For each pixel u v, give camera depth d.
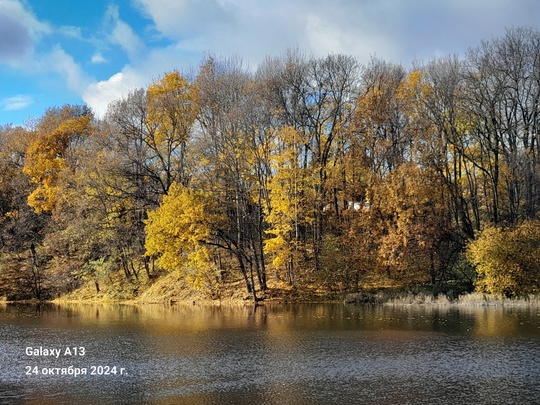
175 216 45.03
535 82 49.66
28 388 19.59
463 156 50.16
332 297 46.06
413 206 45.69
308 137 49.84
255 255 48.34
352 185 50.03
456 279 47.44
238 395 18.45
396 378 20.16
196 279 46.53
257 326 32.97
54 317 40.06
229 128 48.28
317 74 53.22
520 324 31.00
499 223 47.31
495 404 17.11
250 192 50.66
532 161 49.06
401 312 37.81
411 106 51.41
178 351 25.59
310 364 22.59
